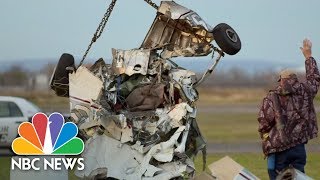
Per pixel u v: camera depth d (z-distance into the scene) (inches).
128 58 1560.0
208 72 1594.5
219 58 1593.3
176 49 1610.5
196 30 1599.4
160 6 1576.0
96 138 1493.6
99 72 1589.6
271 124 1557.6
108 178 1483.8
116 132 1485.0
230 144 3134.8
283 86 1549.0
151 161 1477.6
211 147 3004.4
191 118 1519.4
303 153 1563.7
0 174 1862.7
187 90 1547.7
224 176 1481.3
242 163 2231.8
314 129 1574.8
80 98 1535.4
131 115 1517.0
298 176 1466.5
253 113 4429.1
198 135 1583.4
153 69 1560.0
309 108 1565.0
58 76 1610.5
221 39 1551.4
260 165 2169.0
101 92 1524.4
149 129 1507.1
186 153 1583.4
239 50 1573.6
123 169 1462.8
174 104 1539.1
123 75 1562.5
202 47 1601.9
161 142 1481.3
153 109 1531.7
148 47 1619.1
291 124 1549.0
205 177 1476.4
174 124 1496.1
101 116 1494.8
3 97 2913.4
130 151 1473.9
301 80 1583.4
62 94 1657.2
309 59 1596.9
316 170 2055.9
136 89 1549.0
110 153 1477.6
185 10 1574.8
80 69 1546.5
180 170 1470.2
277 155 1562.5
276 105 1545.3
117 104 1551.4
